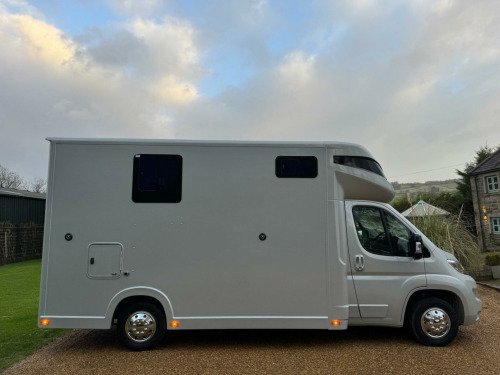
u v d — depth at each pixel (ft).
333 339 17.56
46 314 15.28
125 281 15.52
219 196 16.03
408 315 16.76
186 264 15.71
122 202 15.78
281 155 16.35
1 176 145.89
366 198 17.25
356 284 16.28
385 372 13.56
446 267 16.55
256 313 15.69
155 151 16.10
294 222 16.07
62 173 15.78
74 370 13.97
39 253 67.82
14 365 14.57
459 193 89.81
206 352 15.83
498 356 15.03
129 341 15.79
